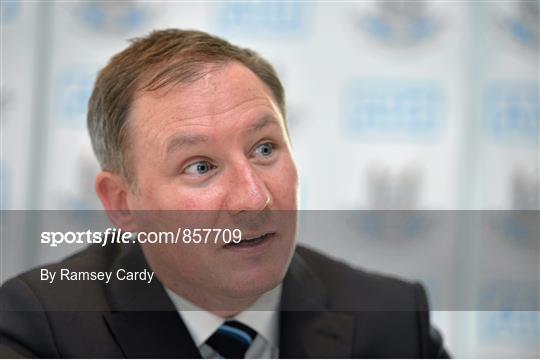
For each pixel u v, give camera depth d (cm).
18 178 339
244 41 350
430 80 354
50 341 151
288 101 352
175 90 139
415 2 355
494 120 355
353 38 354
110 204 161
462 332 355
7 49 340
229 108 137
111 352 153
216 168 140
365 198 353
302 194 352
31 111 341
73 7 344
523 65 356
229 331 161
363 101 353
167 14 347
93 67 343
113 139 151
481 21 356
